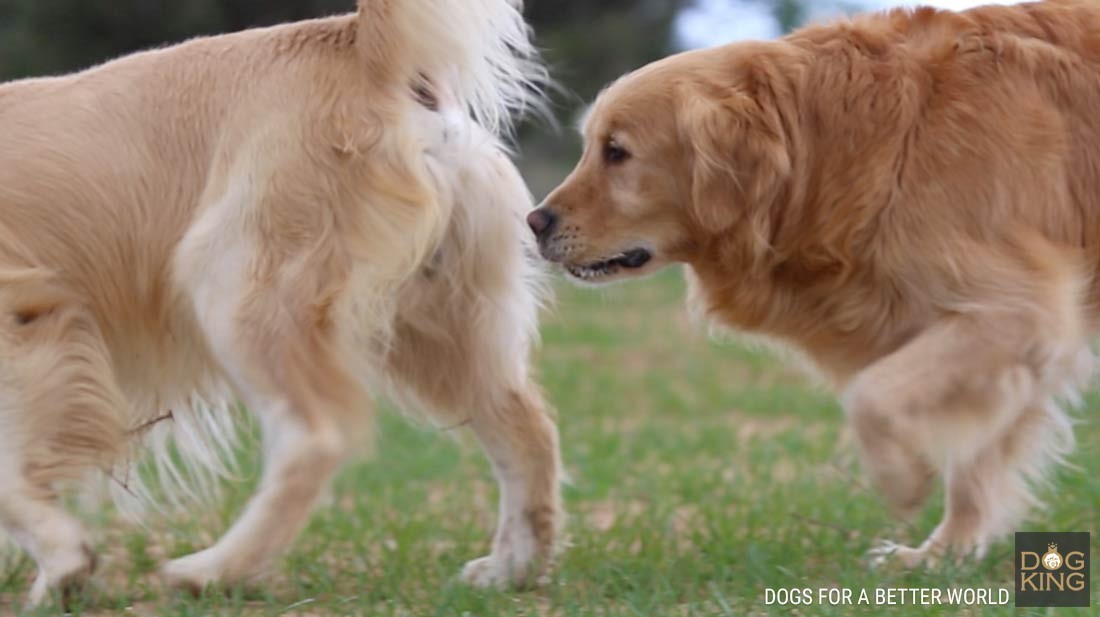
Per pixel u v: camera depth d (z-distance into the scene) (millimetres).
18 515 6293
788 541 7613
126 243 6438
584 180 6977
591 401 14594
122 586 6941
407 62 6340
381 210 6266
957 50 6684
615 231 6918
